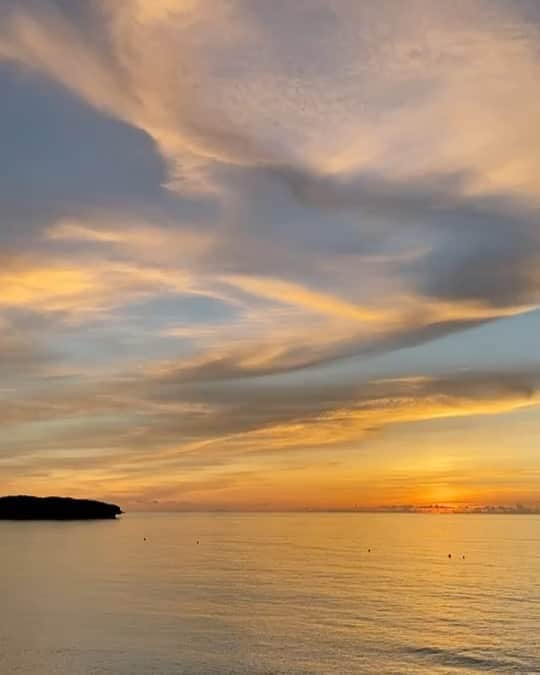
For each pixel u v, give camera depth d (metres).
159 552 166.25
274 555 158.62
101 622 67.50
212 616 71.25
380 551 173.00
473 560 143.75
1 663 51.66
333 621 68.69
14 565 131.00
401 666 52.09
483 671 50.97
